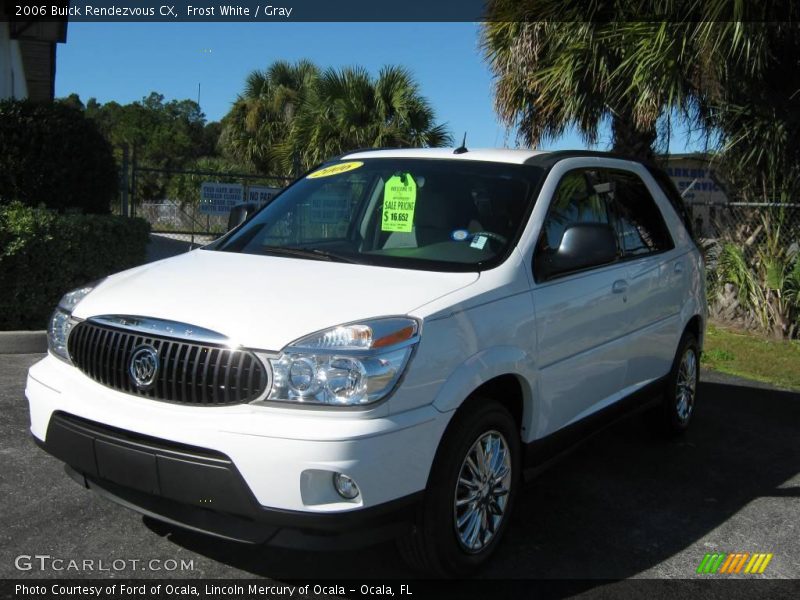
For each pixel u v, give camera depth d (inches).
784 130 352.8
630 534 159.9
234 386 116.5
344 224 171.3
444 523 126.3
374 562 141.0
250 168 1052.5
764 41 300.8
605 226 155.6
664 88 320.8
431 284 135.5
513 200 160.7
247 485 112.3
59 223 289.0
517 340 140.3
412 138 698.2
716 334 378.3
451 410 124.3
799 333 374.9
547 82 359.6
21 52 601.9
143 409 121.3
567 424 161.5
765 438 229.1
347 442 111.0
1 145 341.1
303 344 116.1
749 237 390.9
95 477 127.5
